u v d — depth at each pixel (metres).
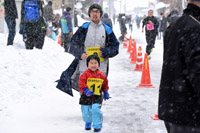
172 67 3.77
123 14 39.66
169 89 3.81
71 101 10.93
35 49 16.47
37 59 15.07
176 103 3.71
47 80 13.25
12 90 10.93
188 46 3.55
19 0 24.00
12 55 14.16
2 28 21.19
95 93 7.61
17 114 9.10
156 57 24.86
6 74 11.97
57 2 69.69
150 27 22.42
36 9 16.02
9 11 15.90
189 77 3.52
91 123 8.59
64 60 18.08
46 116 9.05
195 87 3.45
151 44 22.88
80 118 8.91
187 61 3.53
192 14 3.76
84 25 8.53
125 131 7.79
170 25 4.02
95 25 8.51
